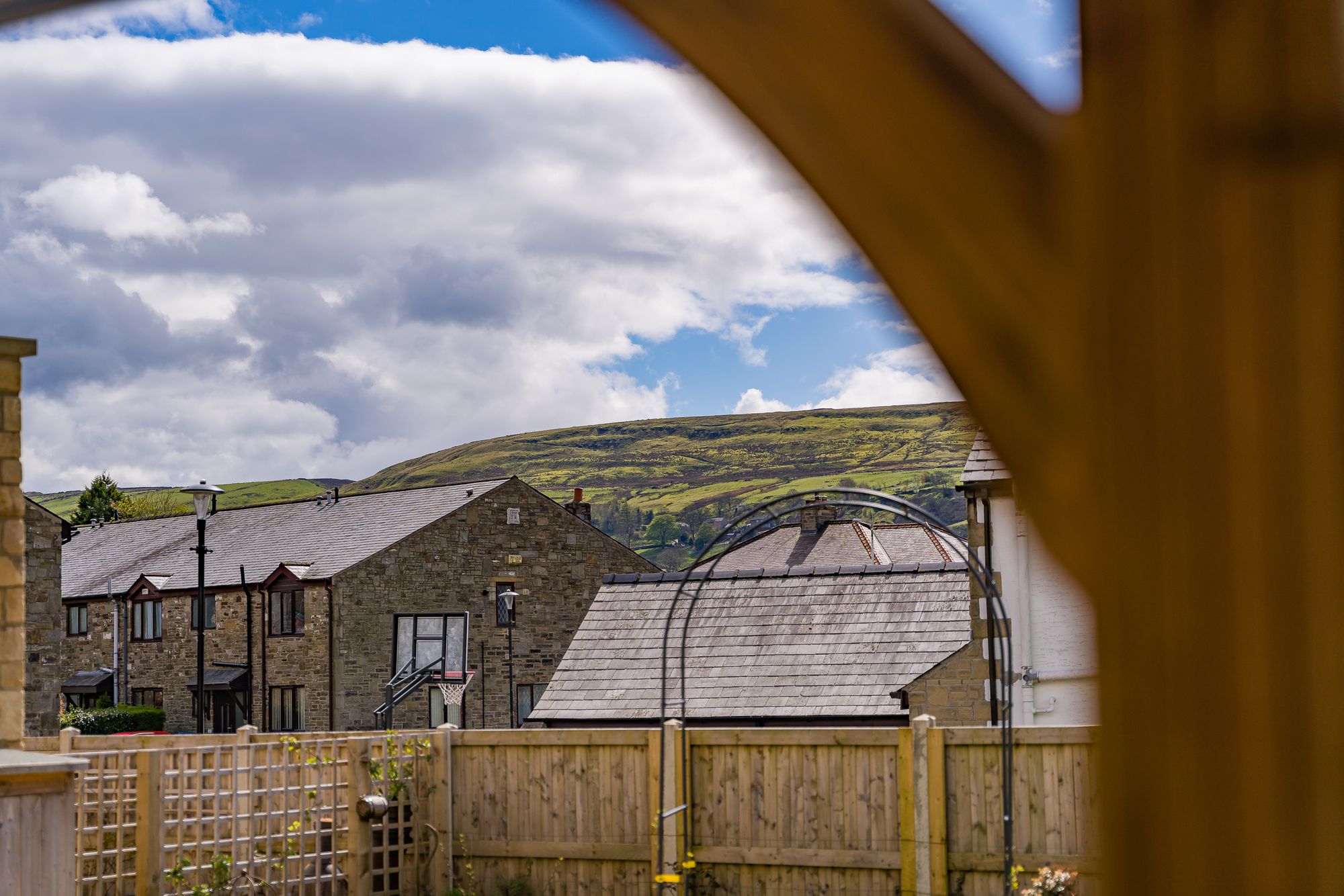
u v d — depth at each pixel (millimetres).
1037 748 10492
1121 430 588
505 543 36281
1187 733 573
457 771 12297
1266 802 560
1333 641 553
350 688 33094
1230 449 570
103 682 39938
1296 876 554
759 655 20516
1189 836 572
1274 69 569
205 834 10914
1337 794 550
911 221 609
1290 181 567
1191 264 578
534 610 36562
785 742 11312
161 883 9852
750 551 36312
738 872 11422
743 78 623
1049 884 9711
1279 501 562
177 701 37719
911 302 612
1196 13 581
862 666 19594
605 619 22406
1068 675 15141
